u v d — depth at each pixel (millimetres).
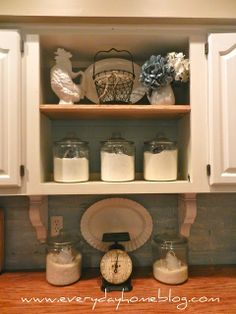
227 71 1011
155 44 1130
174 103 1121
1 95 966
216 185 1026
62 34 1032
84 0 996
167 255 1188
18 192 997
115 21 1023
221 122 1011
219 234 1353
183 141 1183
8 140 968
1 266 1254
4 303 1001
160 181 1061
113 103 1079
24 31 1011
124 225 1314
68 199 1312
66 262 1151
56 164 1070
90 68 1214
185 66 1050
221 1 1021
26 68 1004
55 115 1168
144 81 1080
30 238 1305
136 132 1329
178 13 1009
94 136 1319
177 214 1335
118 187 1021
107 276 1098
